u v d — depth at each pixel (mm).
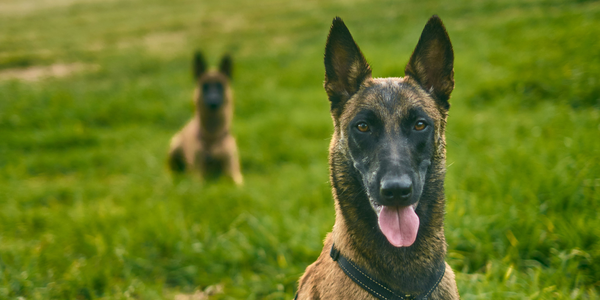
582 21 10805
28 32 22812
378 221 2541
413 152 2590
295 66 12547
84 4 31047
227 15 22875
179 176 7496
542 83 8102
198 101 7707
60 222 5270
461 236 4004
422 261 2635
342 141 2828
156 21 23328
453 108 7949
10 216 5547
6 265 4227
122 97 11625
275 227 4633
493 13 14219
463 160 5617
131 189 6523
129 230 4887
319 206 5191
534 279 3359
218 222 5098
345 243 2719
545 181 4355
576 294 3195
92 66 15664
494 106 7898
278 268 4168
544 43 9961
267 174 7414
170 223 4945
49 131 9555
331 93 3012
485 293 3303
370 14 17438
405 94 2721
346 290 2652
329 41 2959
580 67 8141
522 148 5336
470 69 9367
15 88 13086
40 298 3838
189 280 4293
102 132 9805
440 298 2709
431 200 2744
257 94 10828
